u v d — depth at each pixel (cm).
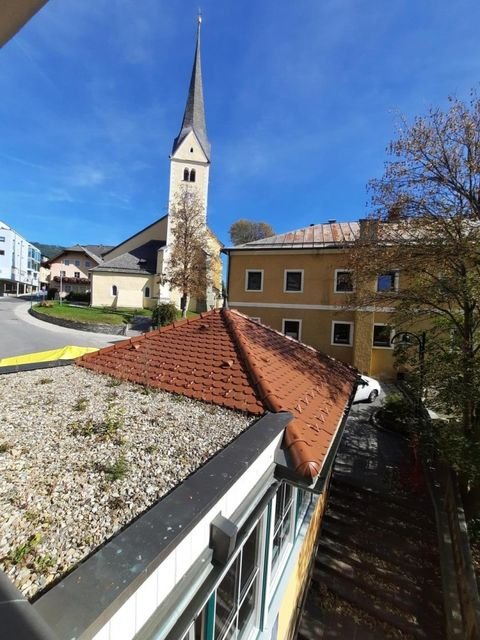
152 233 4059
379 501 721
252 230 5512
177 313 2731
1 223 4788
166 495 220
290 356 680
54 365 588
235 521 229
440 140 722
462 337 734
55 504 210
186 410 390
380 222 831
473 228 689
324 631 475
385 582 543
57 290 4138
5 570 157
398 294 862
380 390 1458
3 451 276
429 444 714
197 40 3525
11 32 173
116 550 155
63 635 115
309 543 518
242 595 289
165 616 162
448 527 616
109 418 352
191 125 3525
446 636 457
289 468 303
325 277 1912
